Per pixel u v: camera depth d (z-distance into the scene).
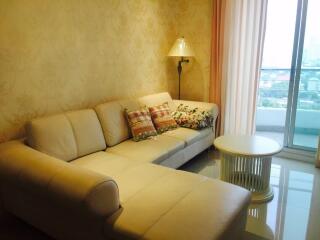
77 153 2.38
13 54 2.16
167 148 2.67
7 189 2.06
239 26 3.42
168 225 1.42
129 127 2.95
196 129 3.29
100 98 2.99
